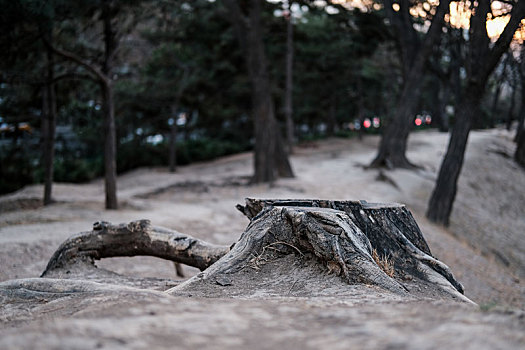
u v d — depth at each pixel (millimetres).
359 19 26656
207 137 45000
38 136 25781
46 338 1973
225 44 33375
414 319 2305
